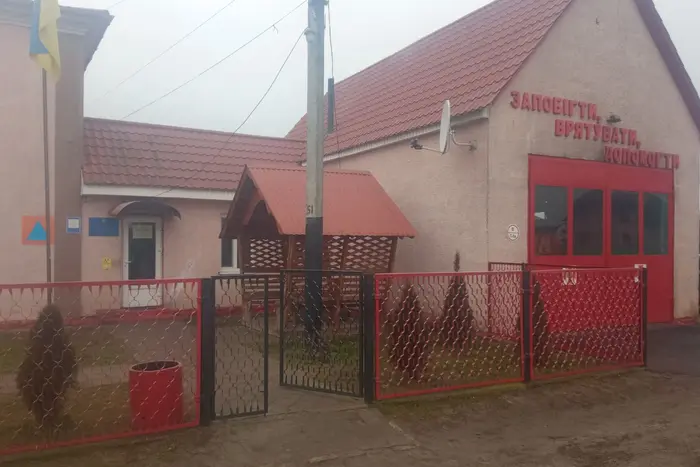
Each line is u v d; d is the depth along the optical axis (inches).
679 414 235.0
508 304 261.6
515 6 452.8
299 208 361.1
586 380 271.3
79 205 450.0
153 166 502.9
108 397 225.0
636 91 432.5
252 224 429.1
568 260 390.6
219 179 522.3
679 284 458.0
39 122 430.9
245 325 368.2
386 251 392.8
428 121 403.5
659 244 445.4
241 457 180.5
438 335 250.2
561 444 202.4
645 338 301.1
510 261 365.4
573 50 398.9
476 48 449.7
